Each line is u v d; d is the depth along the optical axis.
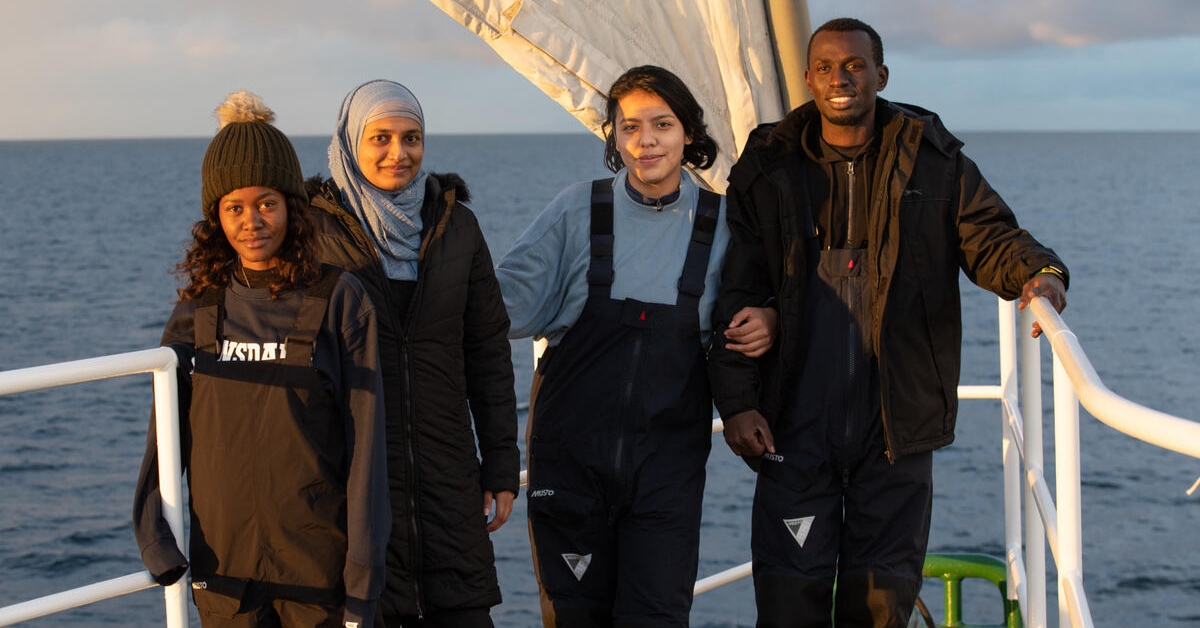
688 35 3.72
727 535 20.17
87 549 20.45
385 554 2.49
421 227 2.74
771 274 3.08
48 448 27.72
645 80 3.05
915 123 2.92
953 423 3.09
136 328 45.81
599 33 3.63
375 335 2.47
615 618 3.05
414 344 2.68
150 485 2.41
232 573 2.41
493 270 2.89
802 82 3.79
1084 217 103.88
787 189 3.03
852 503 3.08
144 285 58.06
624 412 3.06
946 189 2.96
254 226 2.38
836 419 3.03
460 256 2.74
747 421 3.06
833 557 3.10
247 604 2.40
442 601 2.72
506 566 18.00
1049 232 88.69
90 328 45.69
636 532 3.06
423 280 2.68
